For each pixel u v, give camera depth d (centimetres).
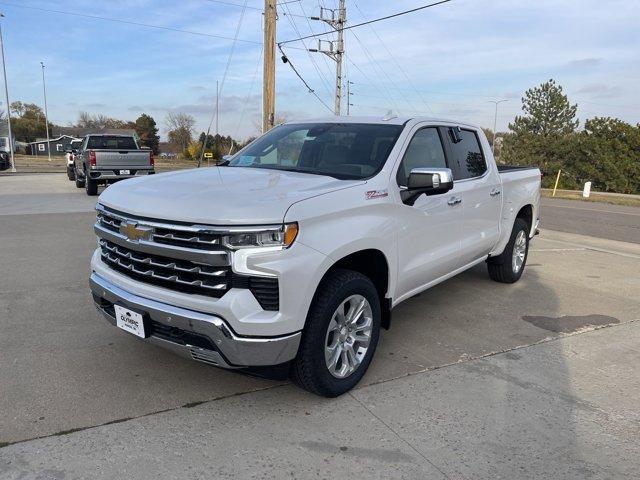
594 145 4162
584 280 725
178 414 333
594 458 303
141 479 271
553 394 378
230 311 299
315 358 335
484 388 383
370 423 331
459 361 430
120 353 418
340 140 444
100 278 371
